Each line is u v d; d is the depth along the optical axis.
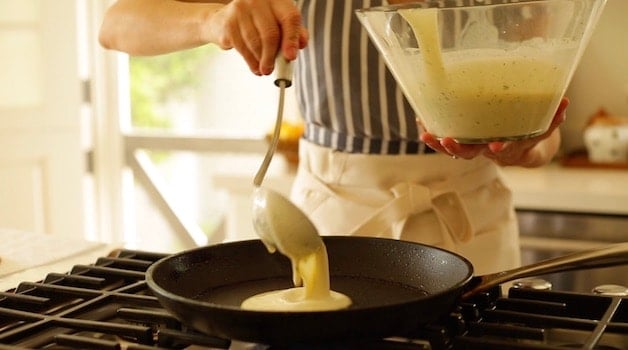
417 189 1.31
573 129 2.53
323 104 1.37
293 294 0.83
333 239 0.96
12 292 0.94
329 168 1.38
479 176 1.35
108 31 1.26
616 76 2.46
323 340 0.70
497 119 0.88
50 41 2.66
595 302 0.86
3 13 2.60
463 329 0.78
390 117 1.32
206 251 0.91
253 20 0.93
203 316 0.70
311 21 1.34
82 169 2.79
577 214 2.01
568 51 0.87
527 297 0.90
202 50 3.18
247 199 2.28
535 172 2.34
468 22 0.84
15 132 2.61
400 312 0.69
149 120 3.25
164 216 3.18
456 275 0.84
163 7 1.17
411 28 0.87
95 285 0.95
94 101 2.89
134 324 0.82
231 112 3.17
